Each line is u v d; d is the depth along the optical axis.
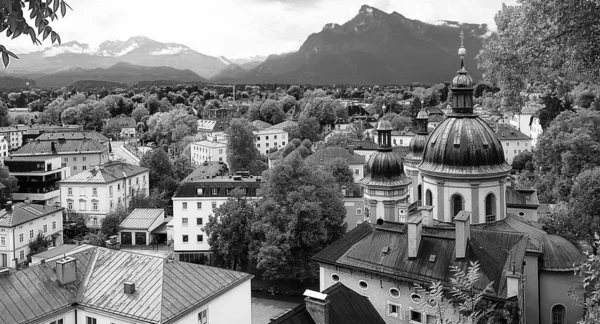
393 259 54.88
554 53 29.27
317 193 91.38
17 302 48.41
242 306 56.53
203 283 53.12
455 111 63.81
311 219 86.06
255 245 91.31
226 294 53.97
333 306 42.53
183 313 48.34
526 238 56.06
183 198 111.31
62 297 50.94
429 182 63.84
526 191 84.50
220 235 95.62
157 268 52.97
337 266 57.53
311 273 88.69
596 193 75.12
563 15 27.53
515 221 63.16
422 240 54.94
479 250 51.88
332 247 61.62
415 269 52.72
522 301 50.62
